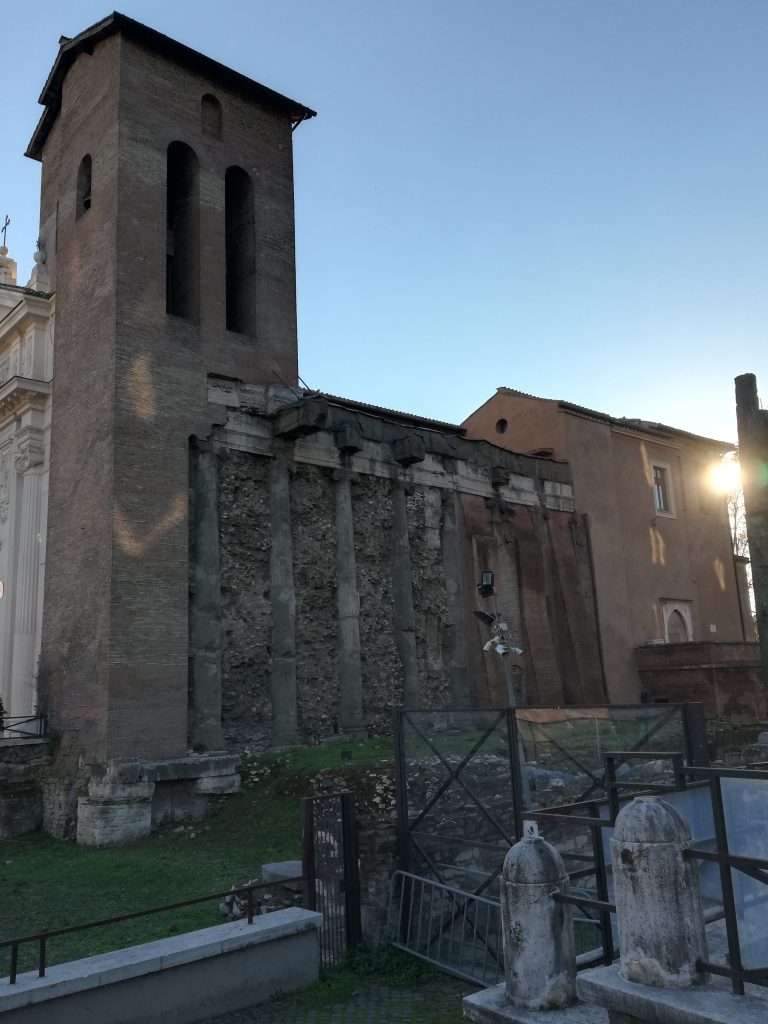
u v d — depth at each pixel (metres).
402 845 11.23
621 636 36.66
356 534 27.88
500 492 33.62
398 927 10.73
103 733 20.11
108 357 22.56
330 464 27.39
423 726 11.73
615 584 37.19
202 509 23.50
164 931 11.49
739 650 35.81
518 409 39.16
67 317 25.16
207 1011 8.64
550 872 6.55
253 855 16.44
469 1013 6.51
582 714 12.59
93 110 25.48
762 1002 4.98
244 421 25.14
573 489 36.75
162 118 25.38
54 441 24.80
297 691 24.67
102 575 21.22
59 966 8.15
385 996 9.36
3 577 26.67
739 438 14.35
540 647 32.66
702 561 42.88
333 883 10.55
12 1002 7.44
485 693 30.34
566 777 12.30
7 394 26.06
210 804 20.53
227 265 28.39
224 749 22.50
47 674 22.86
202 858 16.58
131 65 24.92
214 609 23.09
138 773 19.77
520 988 6.35
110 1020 7.97
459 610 30.41
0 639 26.30
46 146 29.00
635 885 5.43
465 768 11.34
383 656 27.61
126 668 20.61
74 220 25.64
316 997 9.19
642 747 12.11
